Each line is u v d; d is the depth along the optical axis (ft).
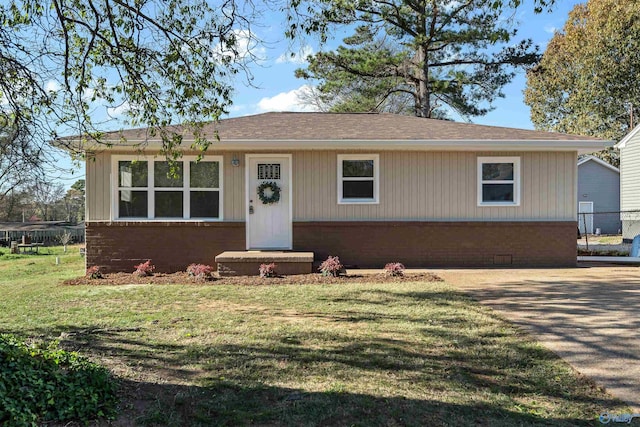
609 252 47.85
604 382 13.08
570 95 120.67
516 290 26.55
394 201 37.01
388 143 35.17
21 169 19.33
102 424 10.48
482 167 37.29
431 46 66.85
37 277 37.17
